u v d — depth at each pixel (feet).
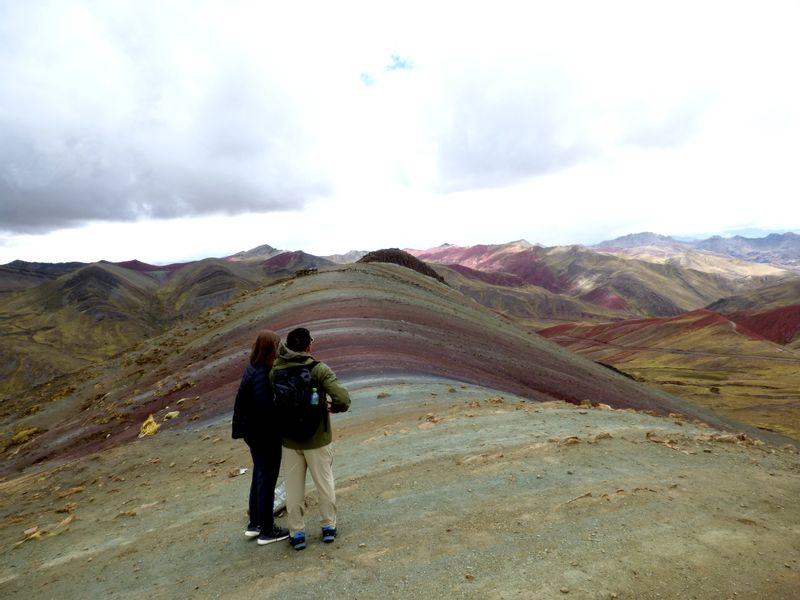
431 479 26.16
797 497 22.11
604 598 14.10
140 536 25.77
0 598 21.75
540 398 96.53
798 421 304.09
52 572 23.36
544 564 16.28
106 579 20.97
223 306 206.80
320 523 21.71
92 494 40.75
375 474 27.99
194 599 16.98
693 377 479.00
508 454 29.17
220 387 81.05
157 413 77.05
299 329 18.66
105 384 139.23
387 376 69.26
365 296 147.64
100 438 78.07
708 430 41.98
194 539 23.11
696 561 15.98
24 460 81.92
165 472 42.22
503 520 20.18
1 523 36.52
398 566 17.08
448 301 213.46
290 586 16.60
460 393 57.93
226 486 32.30
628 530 18.44
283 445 18.90
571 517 19.97
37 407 134.10
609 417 41.73
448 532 19.43
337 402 18.30
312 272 237.66
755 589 14.42
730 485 23.67
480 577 15.81
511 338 169.58
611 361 625.82
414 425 39.60
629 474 25.48
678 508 20.47
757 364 514.27
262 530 20.18
